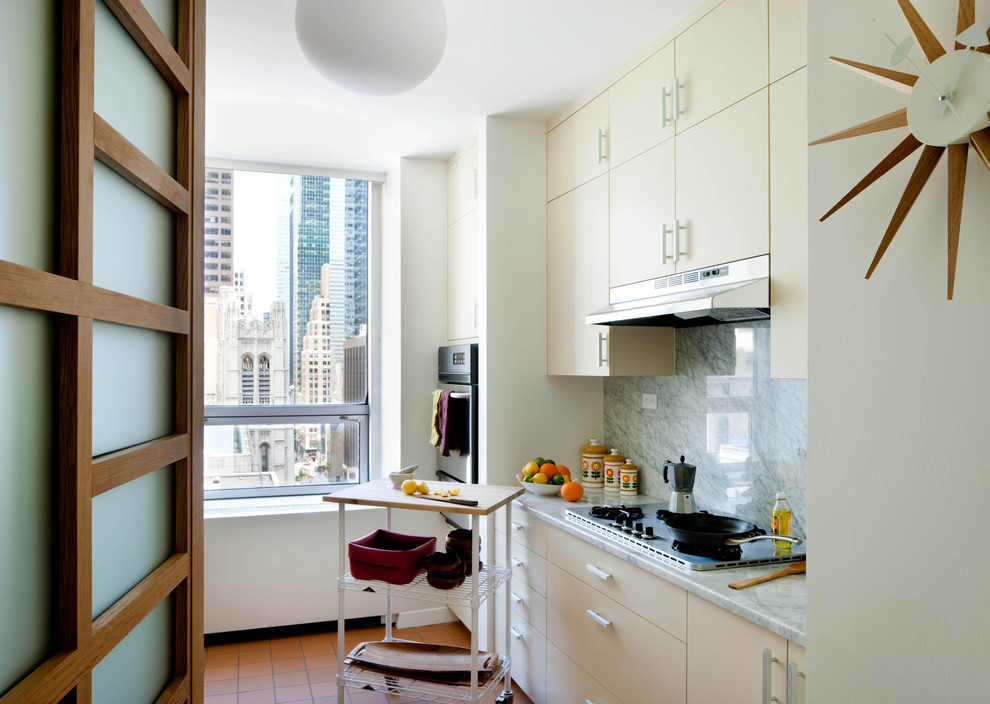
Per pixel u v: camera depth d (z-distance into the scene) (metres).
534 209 3.27
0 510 0.63
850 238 1.21
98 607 0.84
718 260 2.11
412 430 3.91
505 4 2.21
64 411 0.73
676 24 2.33
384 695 2.94
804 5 1.78
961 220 1.02
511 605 3.00
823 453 1.25
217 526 3.49
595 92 2.85
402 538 2.76
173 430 1.14
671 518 2.27
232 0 2.18
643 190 2.50
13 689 0.63
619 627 2.16
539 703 2.71
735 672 1.65
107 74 0.86
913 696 1.07
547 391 3.27
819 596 1.25
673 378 2.88
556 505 2.82
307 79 2.81
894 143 1.14
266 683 3.04
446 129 3.42
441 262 4.02
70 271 0.73
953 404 1.03
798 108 1.80
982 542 0.98
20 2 0.65
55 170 0.73
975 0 0.99
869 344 1.17
